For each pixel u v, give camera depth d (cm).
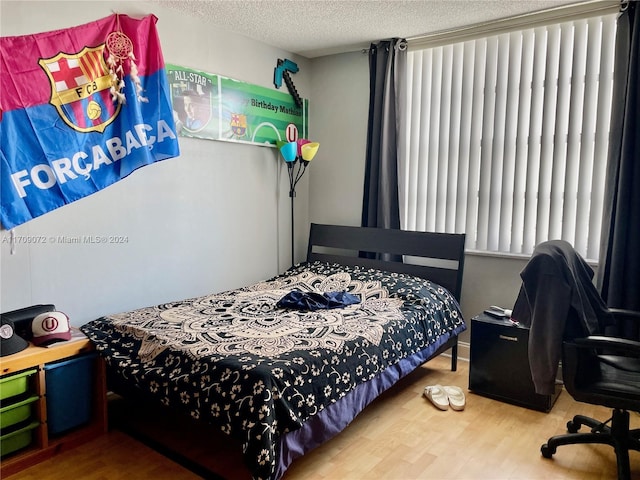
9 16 229
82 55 254
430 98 358
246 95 352
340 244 386
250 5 290
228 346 214
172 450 226
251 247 372
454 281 331
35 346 221
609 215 283
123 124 273
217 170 338
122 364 223
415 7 293
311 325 248
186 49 309
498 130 332
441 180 358
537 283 205
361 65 384
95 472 208
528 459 220
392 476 205
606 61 290
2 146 228
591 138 300
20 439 214
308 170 423
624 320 271
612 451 227
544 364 200
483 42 331
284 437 184
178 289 319
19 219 235
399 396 288
